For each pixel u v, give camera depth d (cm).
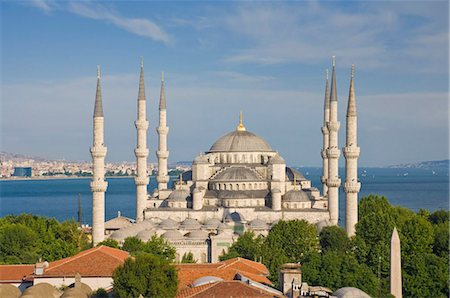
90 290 12188
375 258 15450
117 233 19675
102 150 19400
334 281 12400
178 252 19462
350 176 19288
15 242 17362
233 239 19275
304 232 17738
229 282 10788
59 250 17088
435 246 17275
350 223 19238
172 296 11156
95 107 19525
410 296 13800
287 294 10781
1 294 11575
